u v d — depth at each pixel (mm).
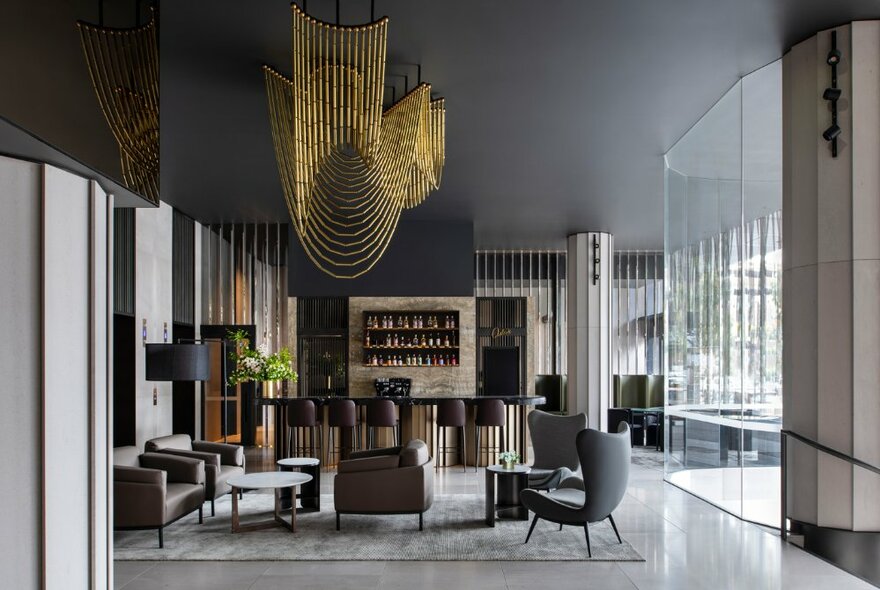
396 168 6469
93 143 3857
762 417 6879
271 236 13359
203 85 6355
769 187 6562
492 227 13102
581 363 13266
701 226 8203
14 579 3523
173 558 5914
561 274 15734
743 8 5168
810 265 5922
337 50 5629
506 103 6879
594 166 9094
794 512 6117
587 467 5902
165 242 11109
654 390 14312
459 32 5410
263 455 12016
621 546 6211
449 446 11055
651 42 5641
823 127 5750
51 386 3678
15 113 3141
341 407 10000
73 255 3873
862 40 5543
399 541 6449
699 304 8383
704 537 6500
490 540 6469
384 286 12570
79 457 3895
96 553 4012
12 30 3121
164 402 11094
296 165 5430
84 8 3775
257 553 6059
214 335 12844
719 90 6609
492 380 14422
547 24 5289
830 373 5746
